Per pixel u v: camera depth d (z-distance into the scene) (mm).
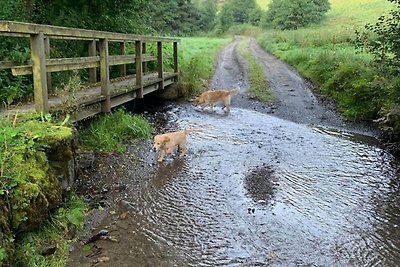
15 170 3721
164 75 11047
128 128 7586
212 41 33375
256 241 4266
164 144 6547
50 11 9672
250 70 17031
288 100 11758
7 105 5848
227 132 8531
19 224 3531
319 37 22359
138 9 11875
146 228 4441
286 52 21469
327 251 4129
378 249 4195
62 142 4465
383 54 9070
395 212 5035
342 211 5023
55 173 4363
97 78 9539
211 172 6160
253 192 5488
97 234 4199
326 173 6301
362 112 9750
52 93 6898
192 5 49531
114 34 7020
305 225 4645
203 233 4387
